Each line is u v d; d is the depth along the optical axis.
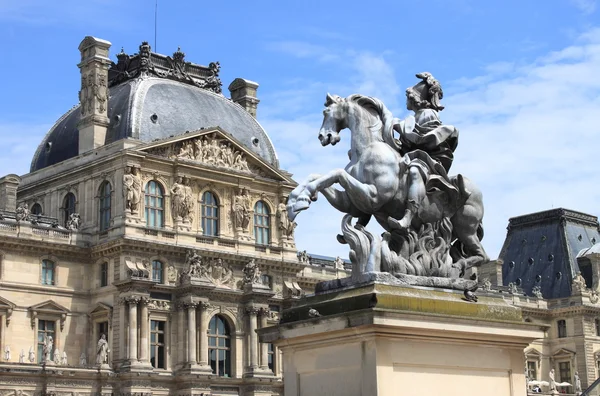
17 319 89.38
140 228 93.50
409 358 12.12
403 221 13.25
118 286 90.94
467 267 13.83
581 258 141.25
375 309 11.77
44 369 82.00
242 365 97.62
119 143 95.19
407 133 13.81
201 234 98.00
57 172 101.62
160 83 105.44
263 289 99.12
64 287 93.12
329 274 112.25
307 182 12.98
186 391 91.25
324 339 12.45
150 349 91.75
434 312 12.43
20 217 91.50
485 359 12.88
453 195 13.64
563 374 136.12
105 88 100.94
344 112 13.94
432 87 14.48
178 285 94.25
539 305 136.75
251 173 103.19
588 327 135.75
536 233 146.62
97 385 86.50
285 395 13.04
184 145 98.50
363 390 11.91
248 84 118.19
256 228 103.94
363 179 13.33
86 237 95.38
